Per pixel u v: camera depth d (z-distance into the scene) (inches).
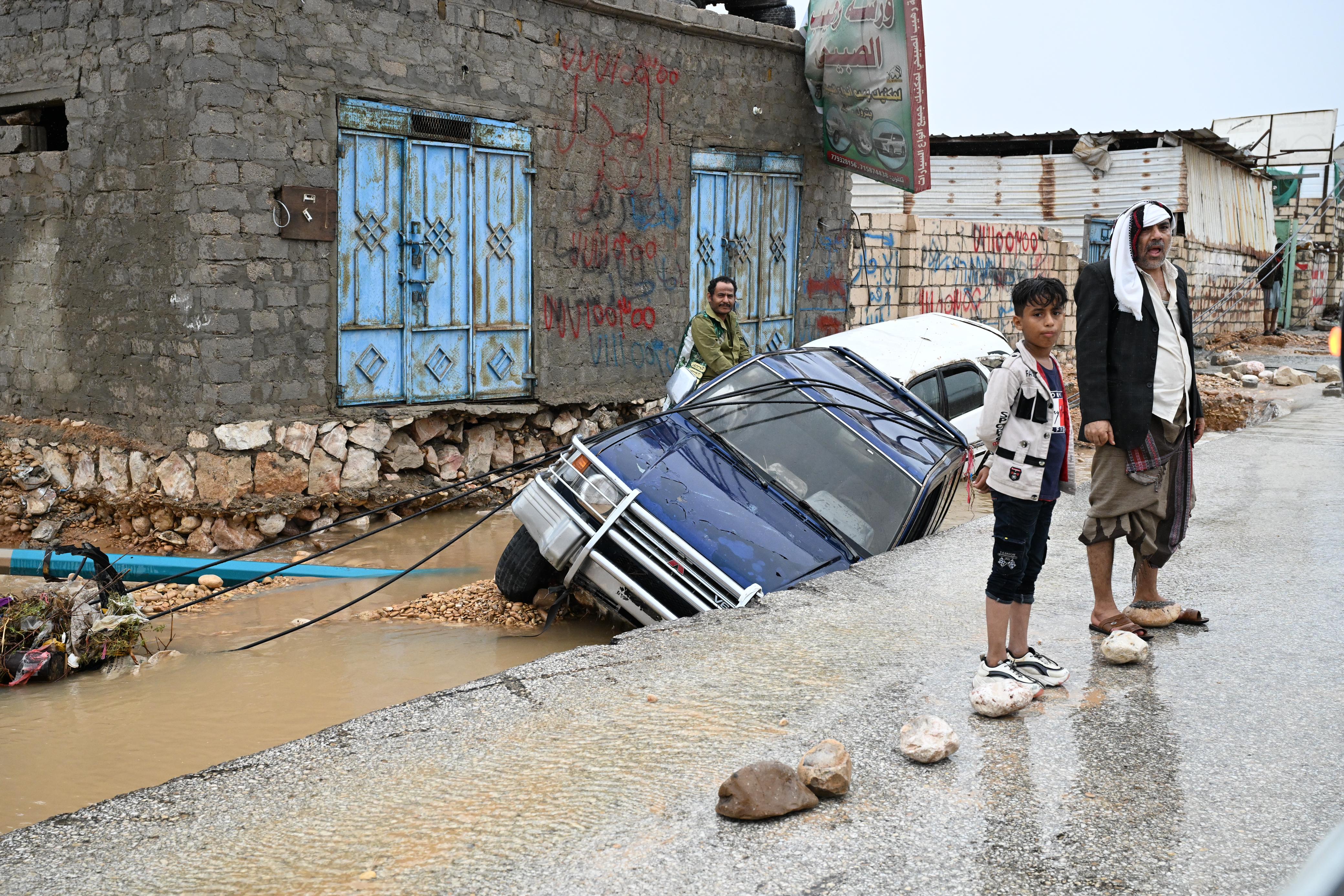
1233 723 152.3
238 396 344.2
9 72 381.7
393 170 384.2
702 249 514.9
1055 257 897.5
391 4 375.6
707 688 167.2
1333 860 36.9
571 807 126.7
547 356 445.7
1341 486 340.8
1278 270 1434.5
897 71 512.4
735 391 292.7
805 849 116.5
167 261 344.2
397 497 385.4
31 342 387.9
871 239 687.1
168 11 333.7
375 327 383.6
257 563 325.7
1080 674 172.2
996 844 117.6
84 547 260.1
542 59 429.7
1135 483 183.2
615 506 242.2
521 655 247.9
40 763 182.9
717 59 508.4
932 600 215.8
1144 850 116.2
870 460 275.9
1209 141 981.8
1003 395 152.9
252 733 198.4
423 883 109.3
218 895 107.1
